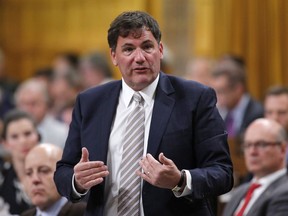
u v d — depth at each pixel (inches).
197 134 219.1
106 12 777.6
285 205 317.1
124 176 218.4
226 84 449.1
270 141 339.3
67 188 219.1
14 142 374.0
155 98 223.5
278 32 502.9
